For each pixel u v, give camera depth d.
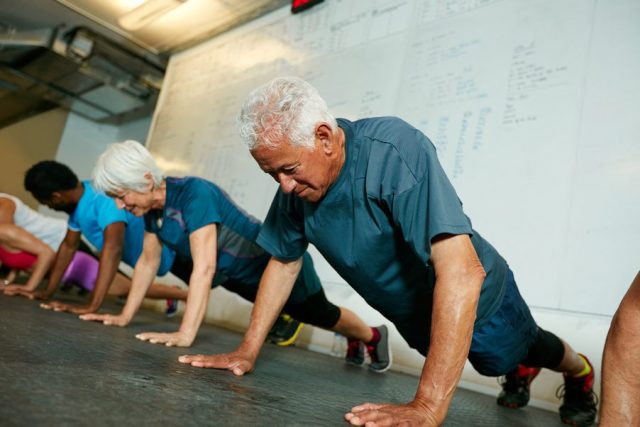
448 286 0.85
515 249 2.21
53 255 2.97
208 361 1.20
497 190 2.34
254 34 4.25
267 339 2.80
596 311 1.94
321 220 1.08
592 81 2.18
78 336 1.39
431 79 2.79
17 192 6.67
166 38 4.89
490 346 1.26
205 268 1.68
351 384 1.52
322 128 0.92
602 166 2.05
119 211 2.36
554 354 1.48
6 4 4.48
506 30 2.54
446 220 0.87
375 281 1.14
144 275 2.05
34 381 0.72
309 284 1.84
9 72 5.62
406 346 2.53
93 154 7.23
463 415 1.33
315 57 3.58
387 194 0.96
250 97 0.92
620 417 0.67
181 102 4.82
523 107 2.36
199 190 1.76
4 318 1.51
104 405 0.66
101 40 4.95
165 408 0.70
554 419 1.67
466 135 2.53
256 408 0.82
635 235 1.91
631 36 2.12
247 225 1.99
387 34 3.14
